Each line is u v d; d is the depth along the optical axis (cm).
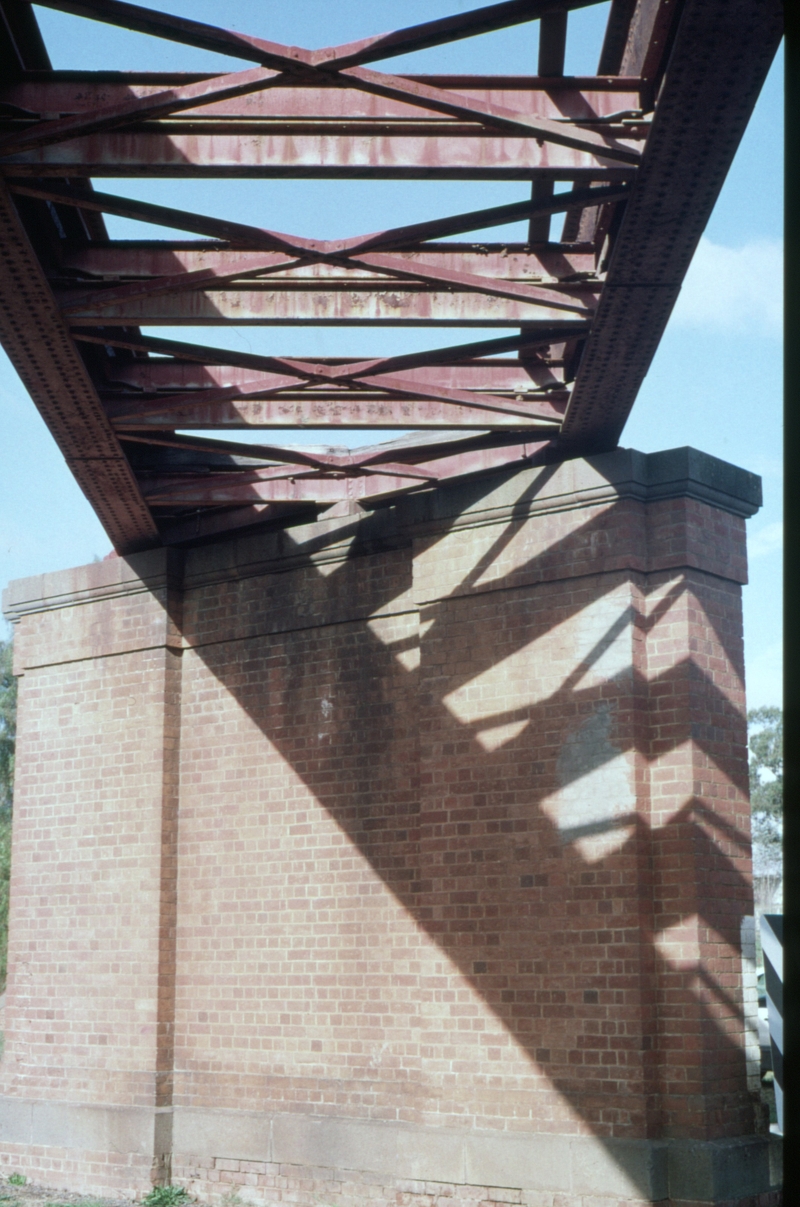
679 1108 936
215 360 953
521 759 1058
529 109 706
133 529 1334
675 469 1027
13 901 1447
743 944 993
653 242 764
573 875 1008
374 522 1207
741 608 1067
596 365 928
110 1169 1255
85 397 973
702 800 983
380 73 652
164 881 1309
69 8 626
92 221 889
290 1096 1173
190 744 1345
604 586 1036
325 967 1179
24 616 1509
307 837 1221
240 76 652
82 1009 1345
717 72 615
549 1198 959
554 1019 994
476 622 1111
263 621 1301
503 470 1164
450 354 960
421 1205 1030
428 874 1095
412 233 783
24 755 1479
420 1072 1066
